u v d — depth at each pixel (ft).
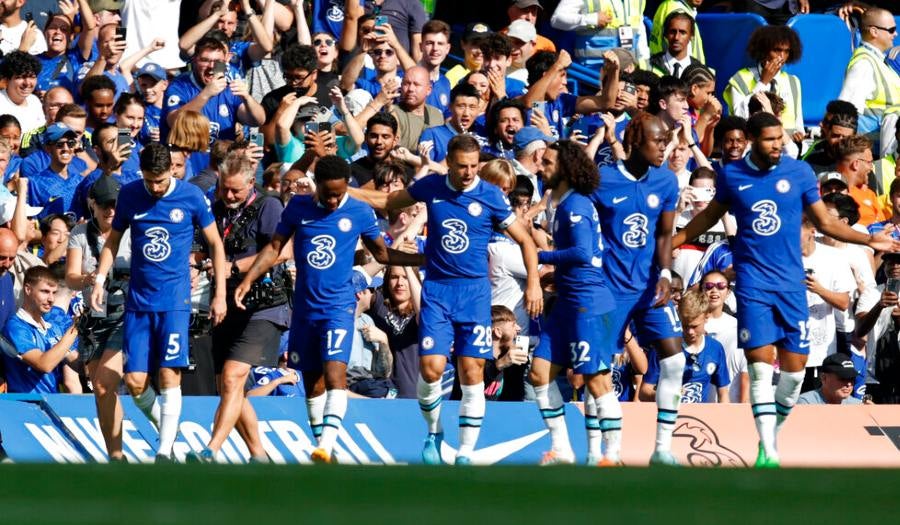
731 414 135.23
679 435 133.59
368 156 152.97
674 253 153.79
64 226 141.59
